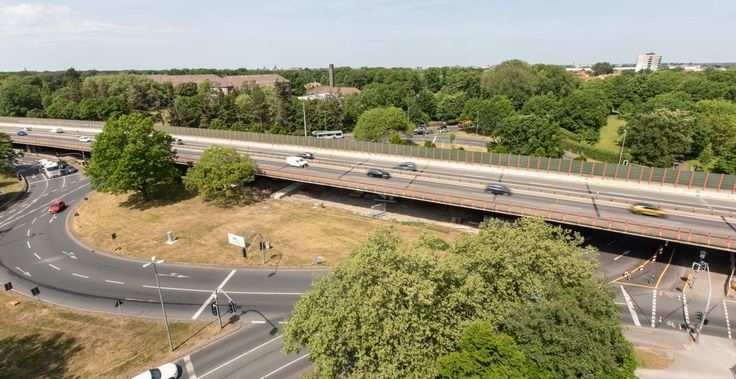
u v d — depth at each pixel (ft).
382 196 250.37
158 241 203.00
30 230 222.28
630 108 511.81
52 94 561.02
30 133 406.41
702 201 202.28
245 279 168.04
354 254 94.38
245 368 120.16
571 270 96.84
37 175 320.70
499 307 91.76
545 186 228.63
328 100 476.54
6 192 281.54
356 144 317.83
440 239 184.96
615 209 192.54
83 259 188.85
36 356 126.11
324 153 319.06
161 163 246.68
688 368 116.78
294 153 314.76
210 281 167.12
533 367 78.54
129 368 120.47
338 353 85.71
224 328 138.31
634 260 176.86
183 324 140.87
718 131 341.82
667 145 304.09
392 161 290.97
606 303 93.97
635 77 580.71
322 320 86.43
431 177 248.73
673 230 159.53
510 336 83.35
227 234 207.92
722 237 152.35
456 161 283.59
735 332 132.46
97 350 128.47
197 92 624.18
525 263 98.22
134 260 186.29
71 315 146.61
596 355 79.36
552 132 327.06
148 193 266.57
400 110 386.11
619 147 375.45
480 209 197.88
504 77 533.14
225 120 436.35
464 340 79.56
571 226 193.57
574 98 429.79
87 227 224.33
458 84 621.72
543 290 93.61
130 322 142.20
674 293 153.17
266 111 445.78
